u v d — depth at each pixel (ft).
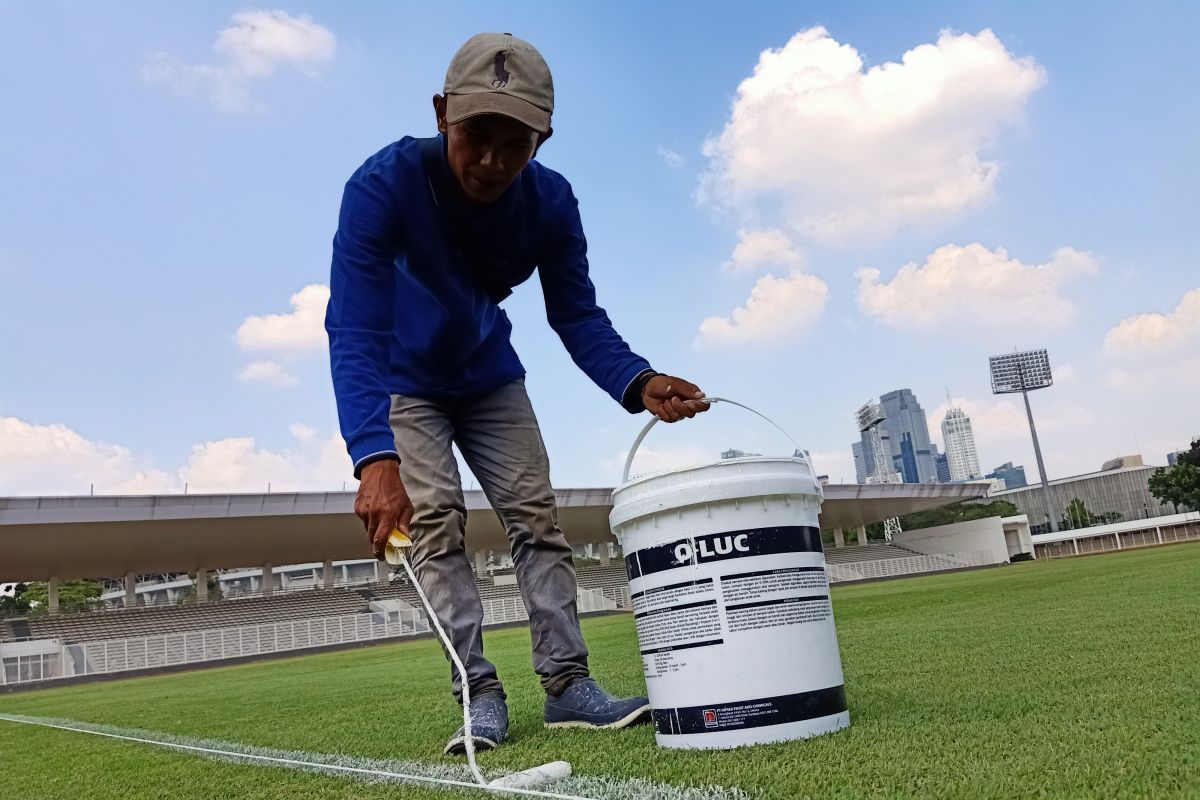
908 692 6.13
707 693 4.56
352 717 9.36
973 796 3.00
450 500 6.46
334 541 93.20
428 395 6.60
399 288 6.40
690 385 5.97
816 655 4.63
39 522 66.59
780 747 4.32
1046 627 10.73
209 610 92.07
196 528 76.89
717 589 4.56
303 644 73.05
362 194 5.80
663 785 3.77
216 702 15.47
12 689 55.42
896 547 139.23
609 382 6.50
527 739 5.96
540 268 6.93
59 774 6.73
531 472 6.77
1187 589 15.08
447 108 5.22
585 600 91.20
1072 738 3.85
